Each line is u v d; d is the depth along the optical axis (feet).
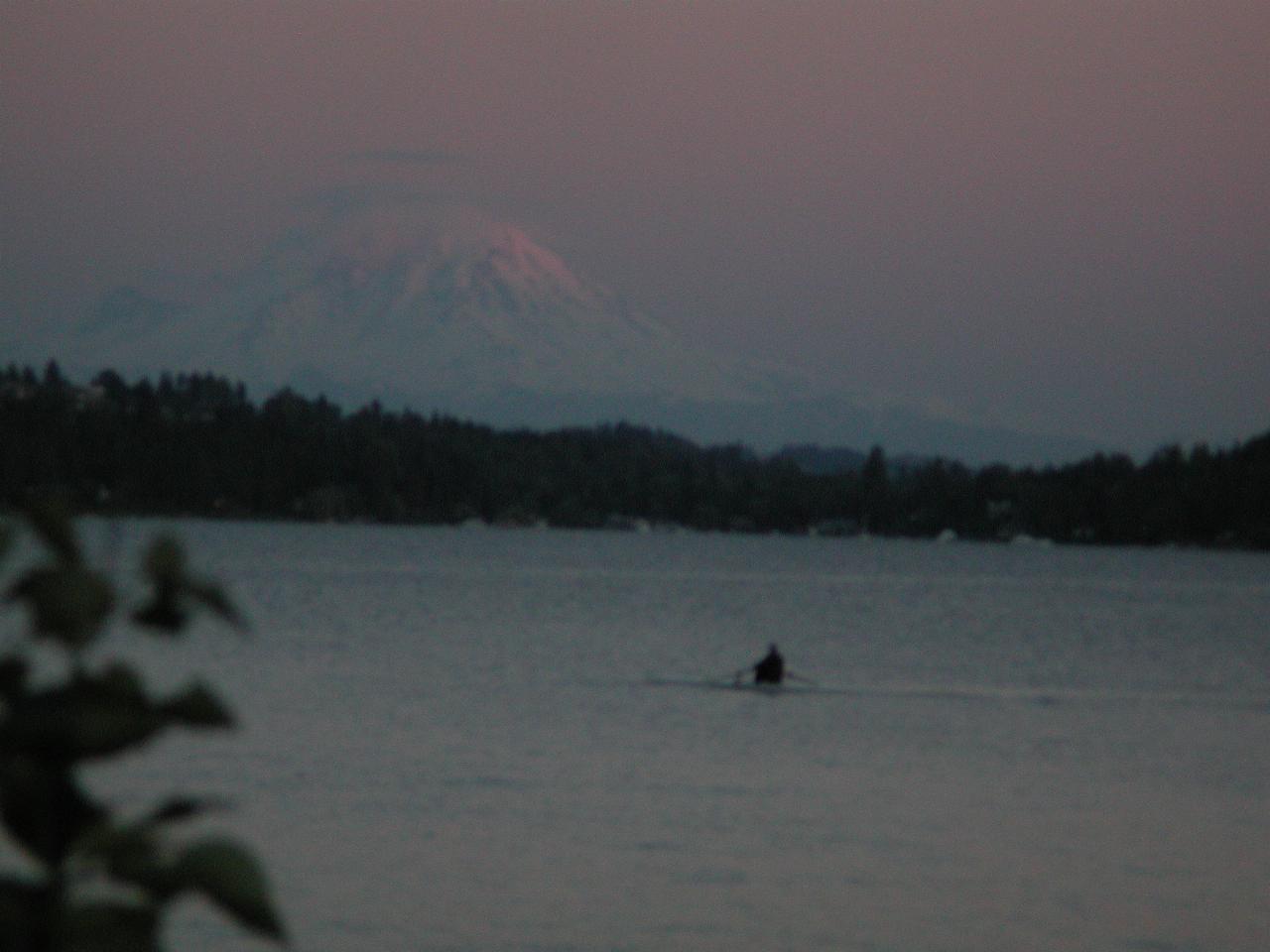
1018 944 318.86
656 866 375.86
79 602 50.88
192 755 502.79
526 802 451.12
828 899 349.00
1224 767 569.23
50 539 52.34
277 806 433.48
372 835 400.88
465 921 323.16
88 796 53.36
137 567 52.42
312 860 372.79
